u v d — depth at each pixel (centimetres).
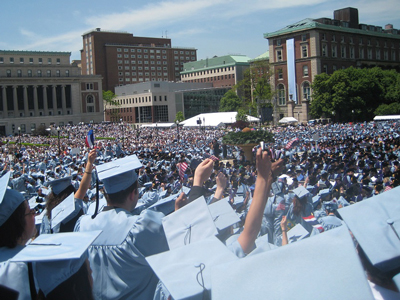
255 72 9288
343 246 176
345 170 2105
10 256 273
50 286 263
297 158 2859
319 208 1204
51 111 12300
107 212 381
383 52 10544
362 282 162
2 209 283
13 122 11312
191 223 362
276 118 9356
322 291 162
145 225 346
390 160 2555
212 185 1758
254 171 2181
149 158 3541
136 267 337
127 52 16575
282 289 166
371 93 8112
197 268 257
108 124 11025
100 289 332
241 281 175
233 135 3122
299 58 9138
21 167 3291
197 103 13262
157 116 12619
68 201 534
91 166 544
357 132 5500
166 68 17512
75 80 12275
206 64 15162
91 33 16150
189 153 3997
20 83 11625
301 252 179
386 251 212
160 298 294
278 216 779
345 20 10106
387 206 237
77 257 259
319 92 8206
